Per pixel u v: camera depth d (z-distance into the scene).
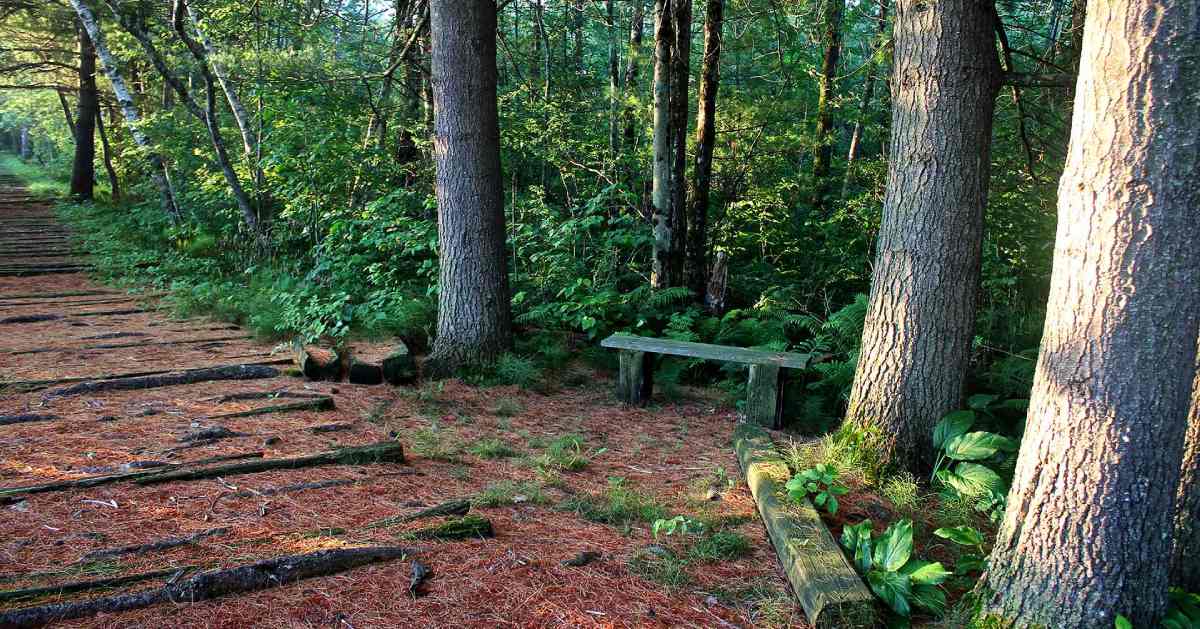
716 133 11.67
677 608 2.87
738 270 10.47
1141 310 2.42
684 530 3.54
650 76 11.41
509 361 6.68
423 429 5.14
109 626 2.43
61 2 18.92
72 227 17.17
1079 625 2.59
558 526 3.61
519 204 9.63
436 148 6.66
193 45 11.68
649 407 6.31
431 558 3.09
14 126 49.28
